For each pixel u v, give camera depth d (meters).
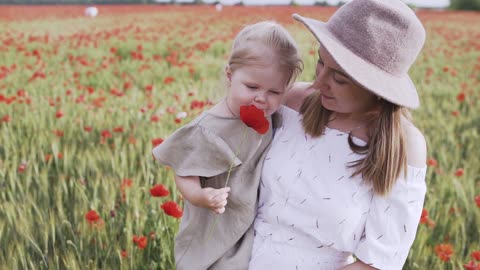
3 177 3.46
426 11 30.42
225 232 1.81
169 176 3.26
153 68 8.05
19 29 14.02
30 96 5.69
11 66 7.23
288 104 1.89
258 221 1.82
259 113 1.54
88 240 2.74
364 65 1.55
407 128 1.65
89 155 3.69
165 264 2.69
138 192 3.13
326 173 1.68
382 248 1.63
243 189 1.78
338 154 1.69
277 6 25.83
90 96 5.91
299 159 1.73
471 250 2.95
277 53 1.64
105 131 4.03
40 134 4.22
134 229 2.89
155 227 2.85
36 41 11.20
